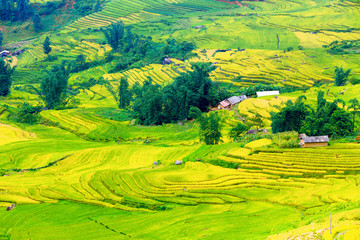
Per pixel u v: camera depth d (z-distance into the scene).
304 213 72.06
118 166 114.00
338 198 75.94
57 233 73.69
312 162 95.69
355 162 92.62
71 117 175.62
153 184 95.44
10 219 83.38
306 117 116.06
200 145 124.56
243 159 103.12
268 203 81.38
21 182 103.81
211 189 90.44
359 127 118.19
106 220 80.00
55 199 93.56
